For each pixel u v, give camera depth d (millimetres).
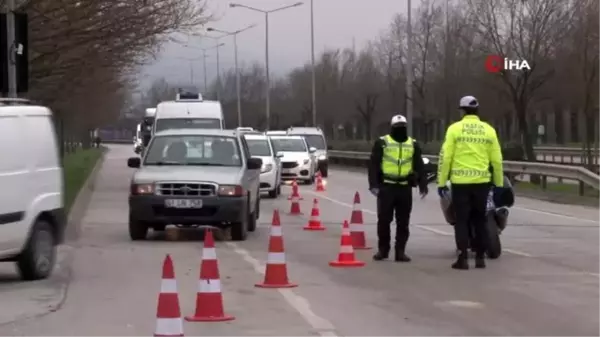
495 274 20047
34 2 35156
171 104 52000
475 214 20953
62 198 20312
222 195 25359
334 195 47344
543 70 63375
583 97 60719
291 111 133625
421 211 37344
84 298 16984
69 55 43562
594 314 15539
